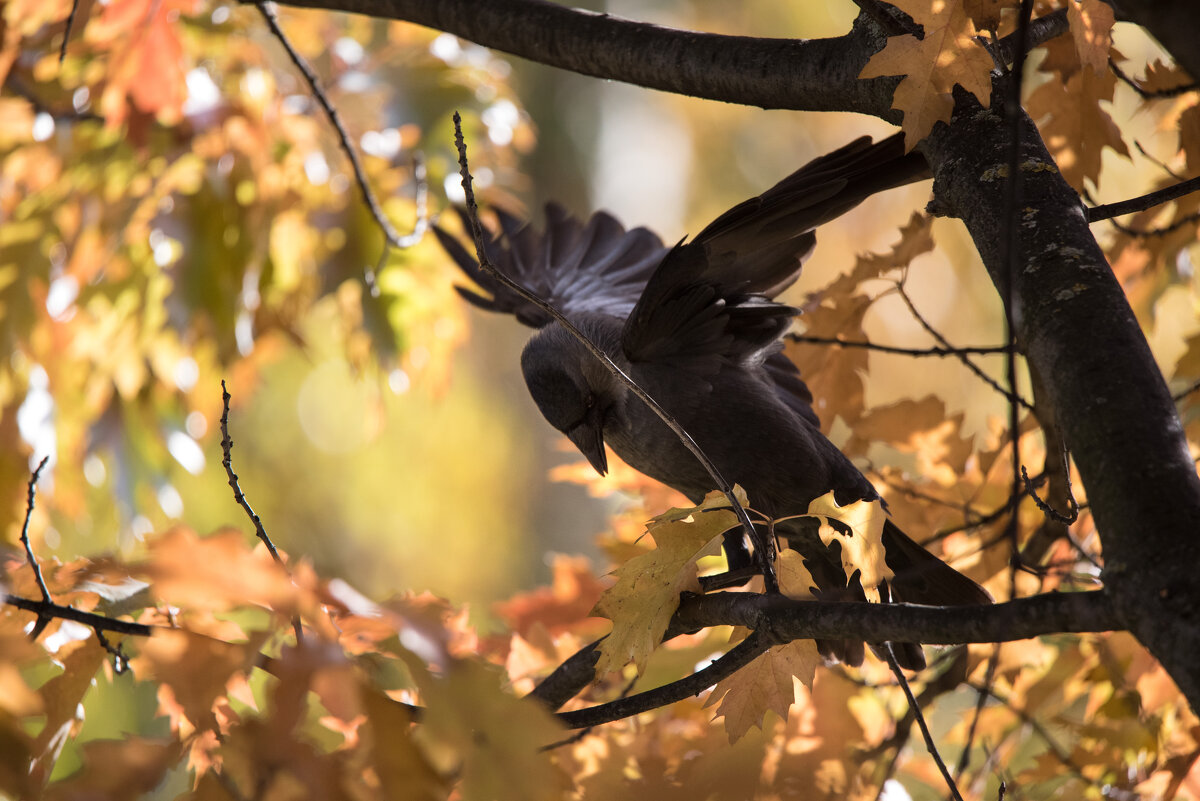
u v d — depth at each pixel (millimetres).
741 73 5461
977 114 4520
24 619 4438
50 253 9141
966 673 6688
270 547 4297
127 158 8812
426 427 21234
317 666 3432
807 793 5852
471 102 9367
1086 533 6691
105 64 8109
